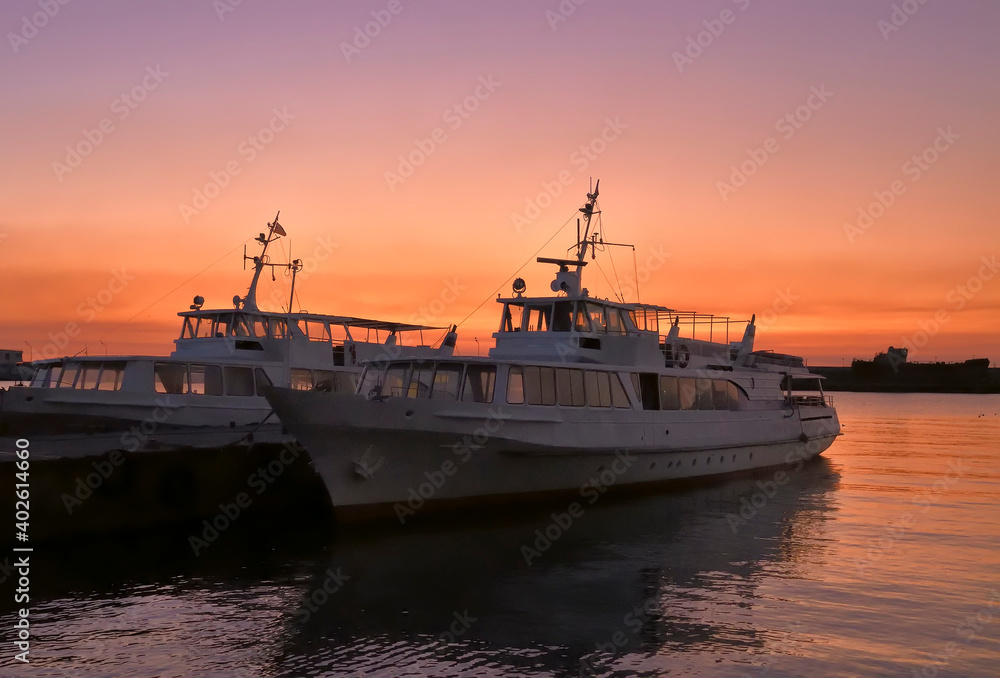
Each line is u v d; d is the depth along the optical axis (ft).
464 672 46.93
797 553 73.56
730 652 49.83
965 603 58.80
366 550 72.90
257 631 53.16
